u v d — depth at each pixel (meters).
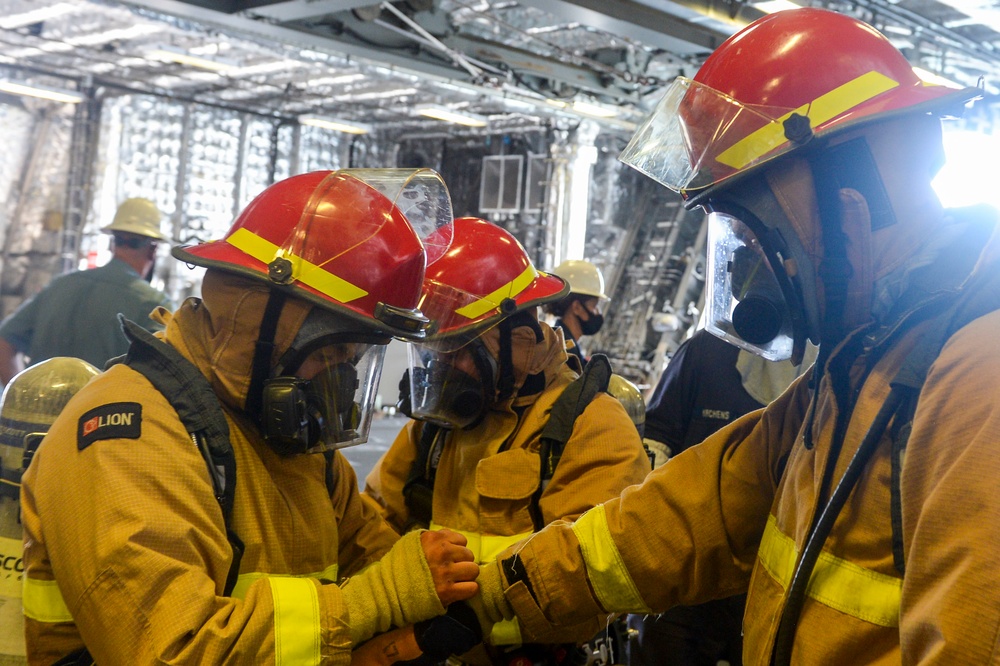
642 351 10.08
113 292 3.69
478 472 1.77
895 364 0.99
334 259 1.26
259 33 6.14
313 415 1.27
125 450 1.14
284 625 1.14
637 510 1.38
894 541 0.93
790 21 1.14
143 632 1.06
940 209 1.07
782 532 1.13
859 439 1.00
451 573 1.30
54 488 1.15
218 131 11.14
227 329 1.27
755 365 2.79
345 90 9.97
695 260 9.98
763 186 1.07
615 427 1.75
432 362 1.77
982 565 0.78
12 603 1.59
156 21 6.19
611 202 10.42
